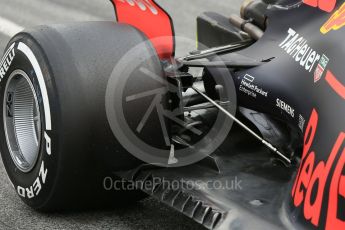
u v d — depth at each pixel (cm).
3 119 1541
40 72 1362
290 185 1251
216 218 1186
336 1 1293
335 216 1042
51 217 1454
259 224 1142
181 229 1402
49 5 3145
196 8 3102
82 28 1400
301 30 1359
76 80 1327
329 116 1120
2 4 3161
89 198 1420
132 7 1510
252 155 1415
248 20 1608
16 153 1514
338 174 1047
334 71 1158
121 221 1434
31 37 1411
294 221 1118
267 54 1423
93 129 1332
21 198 1497
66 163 1345
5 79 1514
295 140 1373
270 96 1381
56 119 1331
